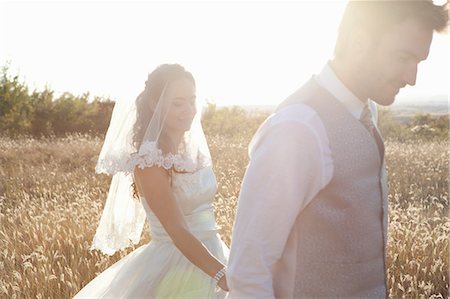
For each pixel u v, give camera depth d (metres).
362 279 1.62
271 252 1.50
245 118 13.12
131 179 3.11
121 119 2.74
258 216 1.49
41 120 15.08
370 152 1.60
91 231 5.00
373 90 1.59
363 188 1.58
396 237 4.66
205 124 12.98
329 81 1.61
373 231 1.63
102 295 2.82
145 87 2.73
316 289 1.58
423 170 7.78
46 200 7.00
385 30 1.51
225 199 6.03
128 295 2.76
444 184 7.01
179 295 2.71
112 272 2.89
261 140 1.55
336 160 1.53
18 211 6.15
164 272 2.74
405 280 3.56
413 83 1.56
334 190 1.55
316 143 1.52
